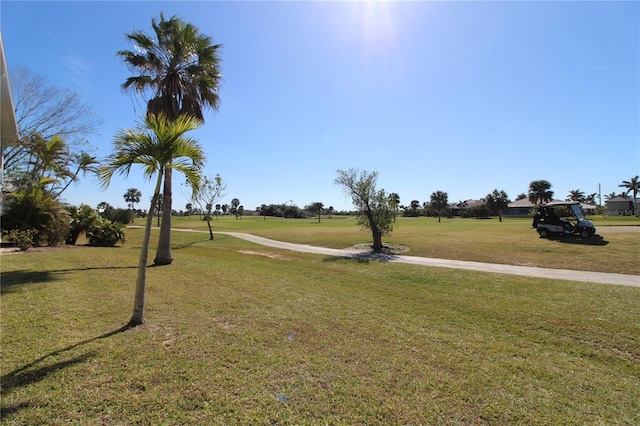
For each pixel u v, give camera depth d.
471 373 3.86
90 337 4.57
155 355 4.06
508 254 15.29
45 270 9.23
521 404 3.23
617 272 11.38
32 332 4.64
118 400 3.06
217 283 8.59
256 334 4.91
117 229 19.84
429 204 85.25
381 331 5.25
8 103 4.02
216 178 28.89
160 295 7.09
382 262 14.41
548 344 4.95
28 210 15.58
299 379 3.57
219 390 3.29
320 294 7.76
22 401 2.99
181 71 12.58
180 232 36.72
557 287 9.04
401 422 2.88
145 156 5.33
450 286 9.30
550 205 19.09
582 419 3.02
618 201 72.12
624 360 4.45
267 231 34.91
